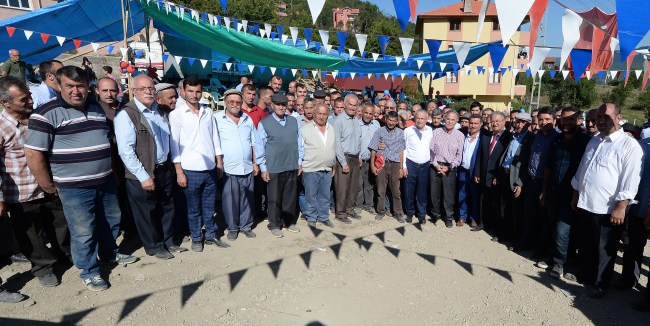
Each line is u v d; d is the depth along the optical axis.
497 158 5.06
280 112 4.80
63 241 3.82
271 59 10.49
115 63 15.61
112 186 3.79
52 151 3.14
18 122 3.24
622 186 3.40
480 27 2.76
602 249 3.63
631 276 3.77
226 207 4.67
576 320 3.32
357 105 5.90
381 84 22.97
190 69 12.02
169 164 4.07
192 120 4.14
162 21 8.61
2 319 2.99
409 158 5.63
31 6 16.14
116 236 3.93
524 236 4.68
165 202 4.13
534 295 3.72
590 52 4.15
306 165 5.25
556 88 30.45
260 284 3.76
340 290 3.73
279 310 3.35
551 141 4.36
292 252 4.47
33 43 8.05
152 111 3.82
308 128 5.21
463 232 5.40
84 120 3.25
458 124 6.76
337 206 5.64
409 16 2.88
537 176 4.45
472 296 3.70
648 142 3.61
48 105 3.10
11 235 3.90
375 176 6.09
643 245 3.71
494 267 4.30
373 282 3.91
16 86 3.13
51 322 3.00
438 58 10.85
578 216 3.96
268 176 4.91
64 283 3.56
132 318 3.12
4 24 6.49
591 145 3.71
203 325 3.09
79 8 7.14
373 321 3.25
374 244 4.83
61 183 3.21
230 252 4.40
